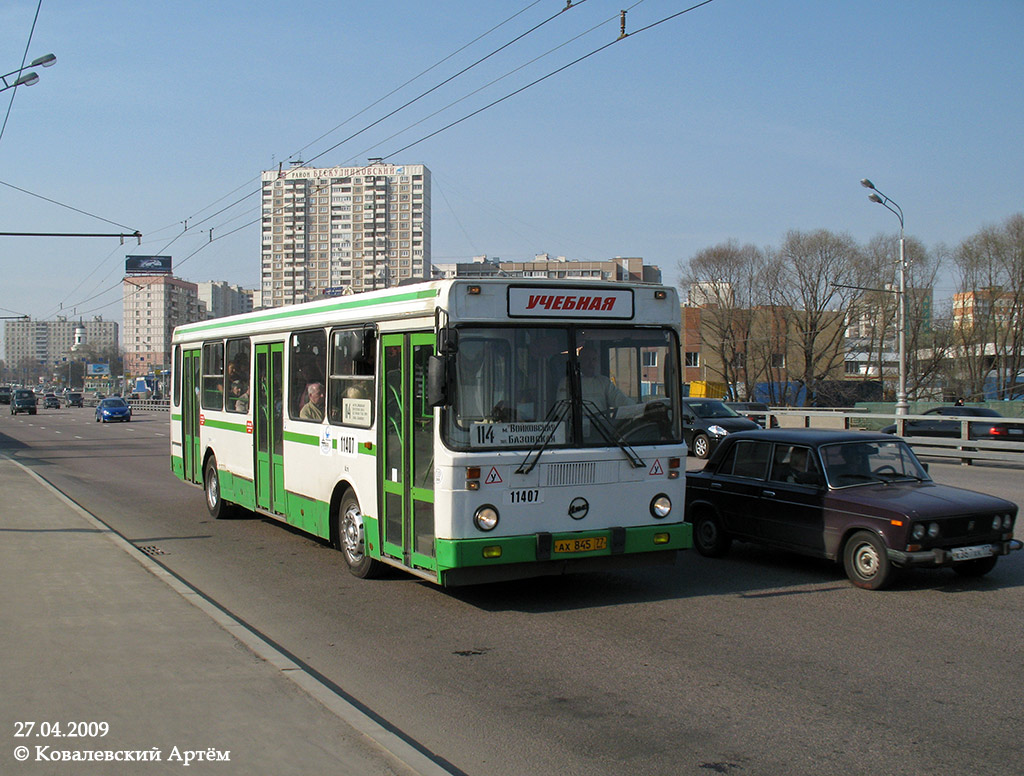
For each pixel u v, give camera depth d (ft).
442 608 26.07
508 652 21.65
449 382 23.86
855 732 16.34
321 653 21.74
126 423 168.66
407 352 26.27
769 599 26.71
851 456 30.07
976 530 27.17
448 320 24.18
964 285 186.50
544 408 25.25
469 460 24.11
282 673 18.40
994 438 74.33
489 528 24.32
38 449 98.17
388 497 27.48
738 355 219.20
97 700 16.76
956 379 191.52
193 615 23.25
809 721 16.89
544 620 24.59
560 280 25.55
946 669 19.98
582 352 25.86
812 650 21.52
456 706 17.93
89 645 20.40
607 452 25.91
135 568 29.43
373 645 22.36
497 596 27.48
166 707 16.38
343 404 30.45
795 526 29.96
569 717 17.25
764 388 229.86
